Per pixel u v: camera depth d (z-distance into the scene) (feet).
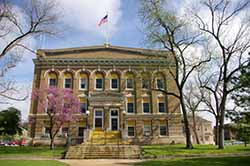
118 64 141.59
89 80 138.41
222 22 95.20
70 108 121.08
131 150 85.46
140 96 137.80
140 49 144.05
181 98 99.30
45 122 130.21
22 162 61.77
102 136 121.08
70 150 84.23
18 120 207.72
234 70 88.99
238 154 79.71
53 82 138.10
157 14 94.94
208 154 79.56
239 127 65.10
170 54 108.99
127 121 133.59
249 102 62.95
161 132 134.00
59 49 142.92
